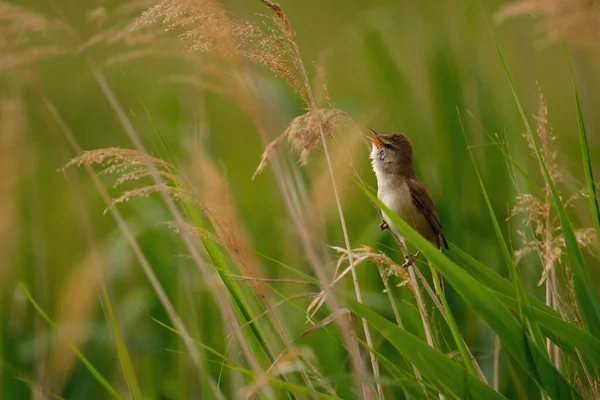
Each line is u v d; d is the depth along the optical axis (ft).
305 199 23.93
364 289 33.99
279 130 21.79
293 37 21.67
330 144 23.06
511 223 34.60
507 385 29.53
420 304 22.84
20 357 31.96
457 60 39.42
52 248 38.04
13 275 32.68
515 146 36.22
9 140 25.81
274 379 20.99
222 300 21.97
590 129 33.73
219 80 21.43
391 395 27.14
